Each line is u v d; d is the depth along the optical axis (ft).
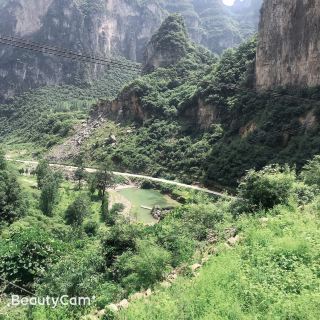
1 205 188.55
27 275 77.82
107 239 96.73
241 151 275.18
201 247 65.57
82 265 74.90
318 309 31.65
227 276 40.63
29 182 296.51
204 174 297.53
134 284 63.77
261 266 41.37
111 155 386.93
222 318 33.24
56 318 51.90
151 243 88.99
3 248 82.53
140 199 291.58
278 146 260.83
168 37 525.75
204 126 359.66
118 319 39.65
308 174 109.19
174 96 426.92
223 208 105.40
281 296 34.83
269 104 295.28
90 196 282.97
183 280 44.47
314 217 55.01
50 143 477.36
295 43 294.66
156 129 396.37
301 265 39.83
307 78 283.18
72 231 178.19
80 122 498.69
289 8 302.25
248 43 383.45
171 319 35.35
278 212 64.75
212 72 398.42
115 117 466.29
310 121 252.01
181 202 276.00
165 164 351.25
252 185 80.79
